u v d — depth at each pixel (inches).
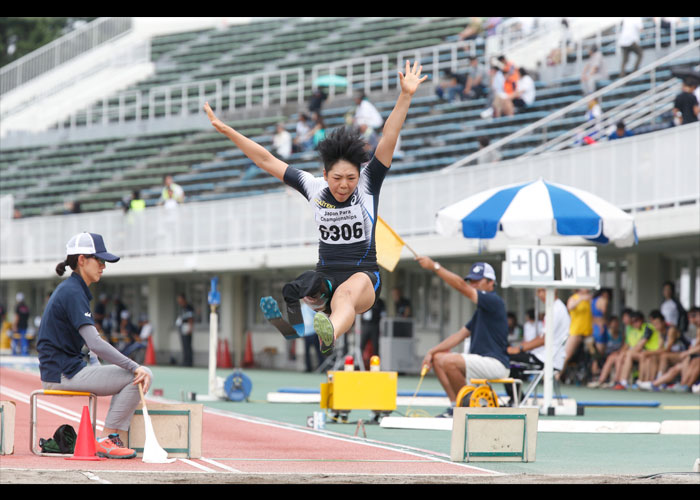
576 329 2116.1
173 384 2267.5
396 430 1251.2
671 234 1929.1
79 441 863.1
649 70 2684.5
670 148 1921.8
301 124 3725.4
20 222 3656.5
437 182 2439.7
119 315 3582.7
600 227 1460.4
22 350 3661.4
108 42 5428.2
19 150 4936.0
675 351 2105.1
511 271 1433.3
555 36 3750.0
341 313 739.4
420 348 2967.5
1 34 6934.1
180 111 4699.8
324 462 887.1
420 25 4677.7
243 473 778.2
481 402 1089.4
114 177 4286.4
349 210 783.7
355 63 4234.7
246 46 5251.0
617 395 1939.0
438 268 1316.4
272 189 3624.5
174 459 874.1
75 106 5064.0
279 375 2775.6
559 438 1181.7
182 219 3171.8
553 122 3041.3
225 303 3481.8
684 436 1212.5
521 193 1507.1
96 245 884.6
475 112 3444.9
